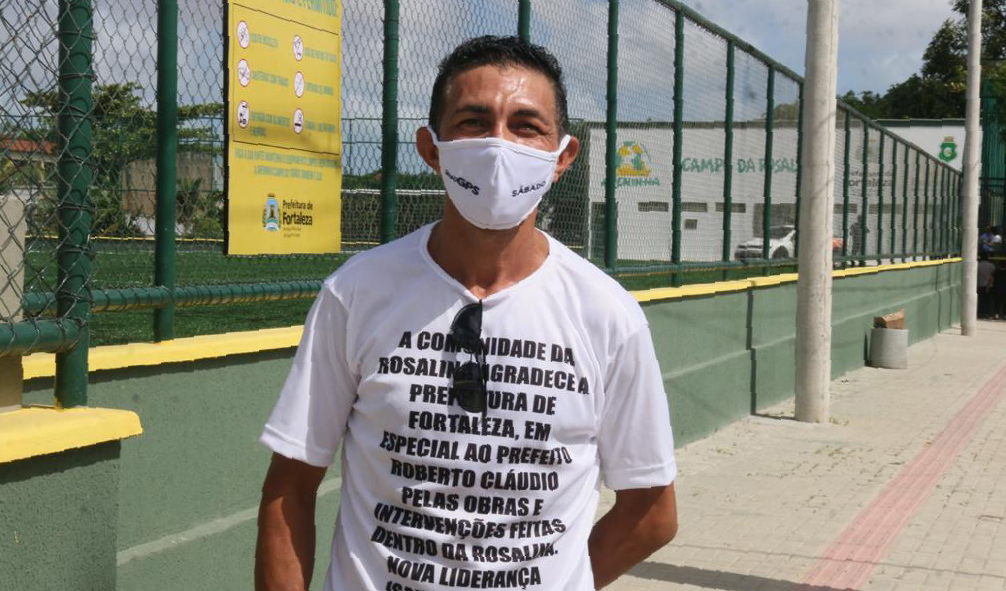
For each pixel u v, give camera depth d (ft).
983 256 82.94
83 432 8.54
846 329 45.80
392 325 5.69
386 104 16.12
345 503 5.94
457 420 5.57
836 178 47.91
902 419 33.78
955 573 17.79
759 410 34.27
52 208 9.00
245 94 13.37
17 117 8.86
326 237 15.10
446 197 5.74
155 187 12.55
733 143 32.65
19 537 8.15
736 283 31.78
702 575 17.42
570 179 22.86
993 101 88.84
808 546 19.25
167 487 12.34
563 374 5.66
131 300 12.00
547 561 5.70
